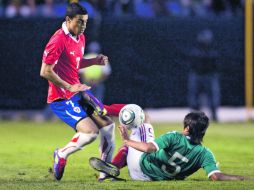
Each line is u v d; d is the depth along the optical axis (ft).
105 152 105.70
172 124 202.69
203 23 232.53
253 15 232.94
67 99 103.45
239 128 197.98
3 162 130.52
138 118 100.94
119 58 228.43
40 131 187.21
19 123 206.90
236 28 234.38
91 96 104.78
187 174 100.42
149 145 95.40
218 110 241.76
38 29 224.12
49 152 145.59
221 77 234.79
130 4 240.12
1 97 226.38
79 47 104.94
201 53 214.07
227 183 97.25
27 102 226.38
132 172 101.45
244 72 234.58
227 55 234.79
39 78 225.76
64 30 102.94
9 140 165.99
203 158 98.94
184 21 231.30
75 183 99.96
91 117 105.29
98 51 224.12
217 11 246.68
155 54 230.27
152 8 243.60
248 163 130.72
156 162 99.35
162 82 231.09
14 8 233.14
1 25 224.12
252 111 240.53
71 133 183.52
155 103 230.89
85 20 103.45
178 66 231.09
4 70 225.56
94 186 96.48
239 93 235.40
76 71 105.50
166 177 100.48
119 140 167.53
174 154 97.45
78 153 142.20
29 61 225.15
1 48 224.74
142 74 229.86
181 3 248.52
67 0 236.63
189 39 231.30
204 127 97.60
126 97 228.84
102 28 227.61
